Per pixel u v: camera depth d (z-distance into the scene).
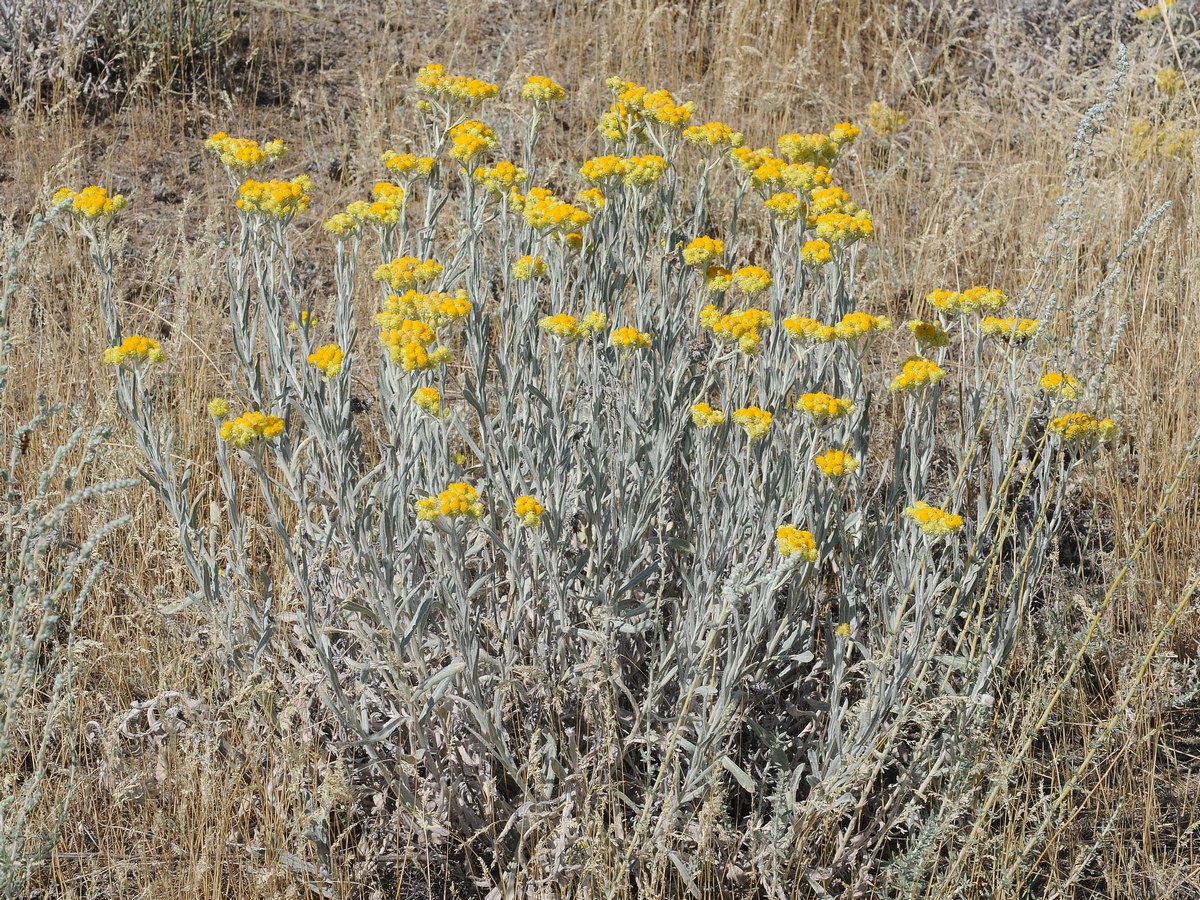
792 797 2.52
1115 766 2.94
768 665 2.76
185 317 3.62
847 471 2.47
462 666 2.35
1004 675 2.74
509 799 2.80
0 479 2.28
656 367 2.80
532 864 2.47
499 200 3.10
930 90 6.31
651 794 2.29
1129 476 3.80
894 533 2.81
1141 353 4.10
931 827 2.38
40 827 2.37
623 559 2.74
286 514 3.30
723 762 2.40
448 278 3.02
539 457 2.65
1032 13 6.88
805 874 2.55
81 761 2.68
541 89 3.11
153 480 2.47
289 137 5.59
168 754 2.60
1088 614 2.66
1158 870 2.68
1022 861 2.55
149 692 2.83
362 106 5.65
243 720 2.65
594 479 2.62
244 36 6.24
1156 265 4.48
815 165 3.13
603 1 6.88
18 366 3.59
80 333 3.84
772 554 2.58
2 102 5.42
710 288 2.88
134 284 4.38
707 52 6.57
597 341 2.69
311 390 2.65
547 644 2.71
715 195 5.04
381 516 2.47
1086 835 2.84
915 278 4.54
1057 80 6.17
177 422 3.45
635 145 3.34
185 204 4.08
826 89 6.23
